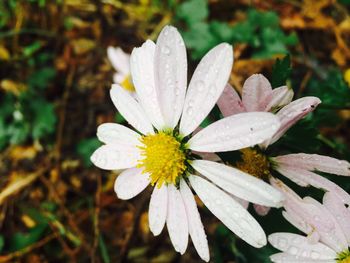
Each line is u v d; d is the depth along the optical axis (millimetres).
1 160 174
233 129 71
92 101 180
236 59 162
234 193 72
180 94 78
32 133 172
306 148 91
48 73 180
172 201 82
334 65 167
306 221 81
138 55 83
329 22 173
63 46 190
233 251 117
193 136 78
